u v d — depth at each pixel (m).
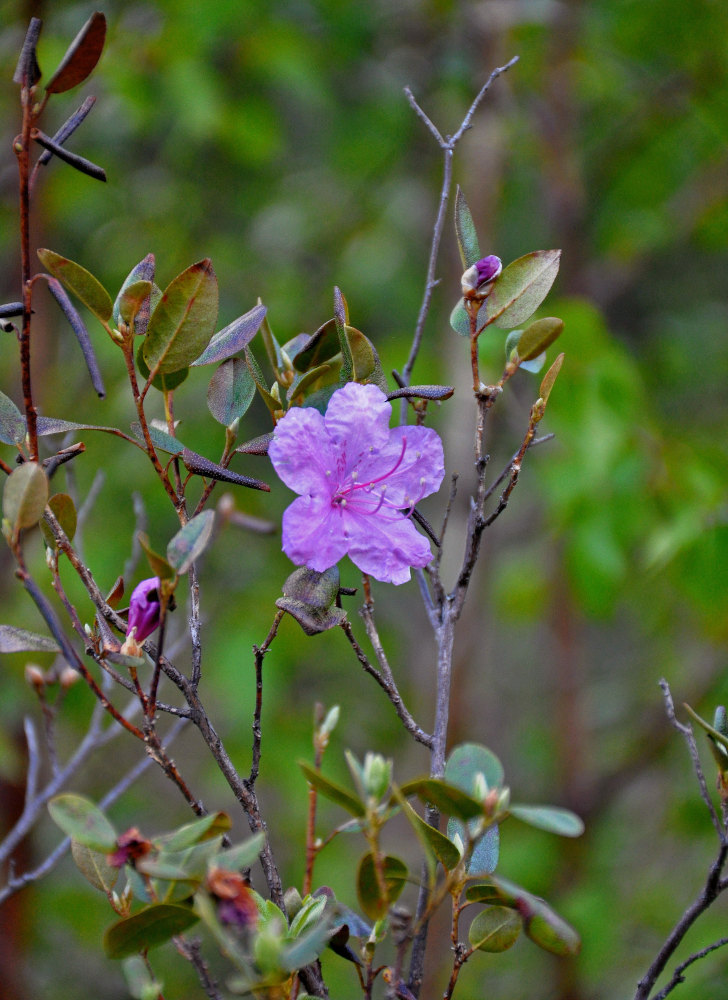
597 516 1.04
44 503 0.66
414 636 1.46
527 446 0.69
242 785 0.68
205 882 0.64
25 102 0.66
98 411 1.38
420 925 0.65
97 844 0.65
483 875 0.66
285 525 0.69
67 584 1.21
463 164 1.37
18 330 0.67
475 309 0.69
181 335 0.68
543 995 1.29
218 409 0.70
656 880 1.37
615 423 1.02
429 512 1.28
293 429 0.69
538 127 1.46
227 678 1.26
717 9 1.42
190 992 1.24
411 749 1.41
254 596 1.36
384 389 0.70
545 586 1.46
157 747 0.67
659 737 1.37
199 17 1.35
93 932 1.29
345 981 1.23
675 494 1.02
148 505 1.39
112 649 0.68
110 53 1.35
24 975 1.17
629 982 1.22
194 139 1.50
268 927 0.65
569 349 1.03
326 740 0.69
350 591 0.69
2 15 1.26
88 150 1.48
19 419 0.69
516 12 1.38
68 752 1.34
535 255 0.69
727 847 0.68
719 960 1.07
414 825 0.65
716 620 1.06
